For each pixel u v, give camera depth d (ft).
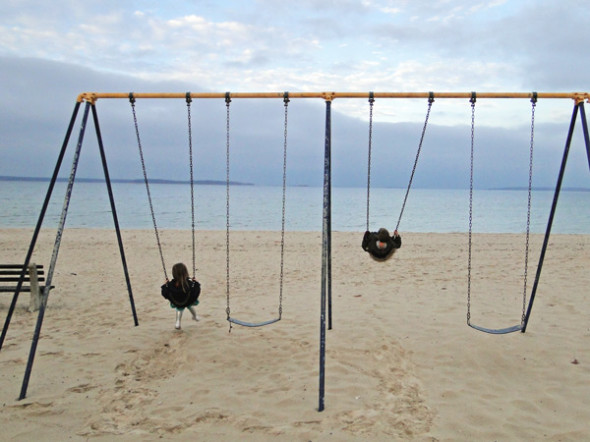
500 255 47.73
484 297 28.55
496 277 35.27
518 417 13.96
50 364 17.81
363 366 17.83
